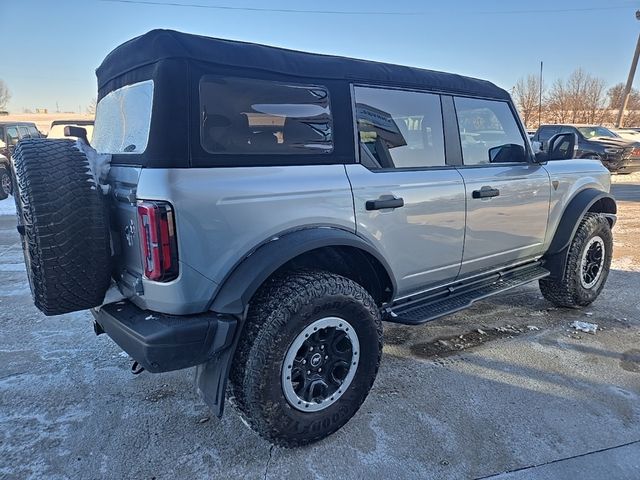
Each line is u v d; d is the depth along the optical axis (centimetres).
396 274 313
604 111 3706
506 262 403
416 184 312
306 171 262
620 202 1145
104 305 255
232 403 251
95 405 299
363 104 293
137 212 223
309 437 257
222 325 231
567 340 391
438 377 331
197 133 226
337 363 266
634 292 512
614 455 251
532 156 414
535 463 245
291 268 268
